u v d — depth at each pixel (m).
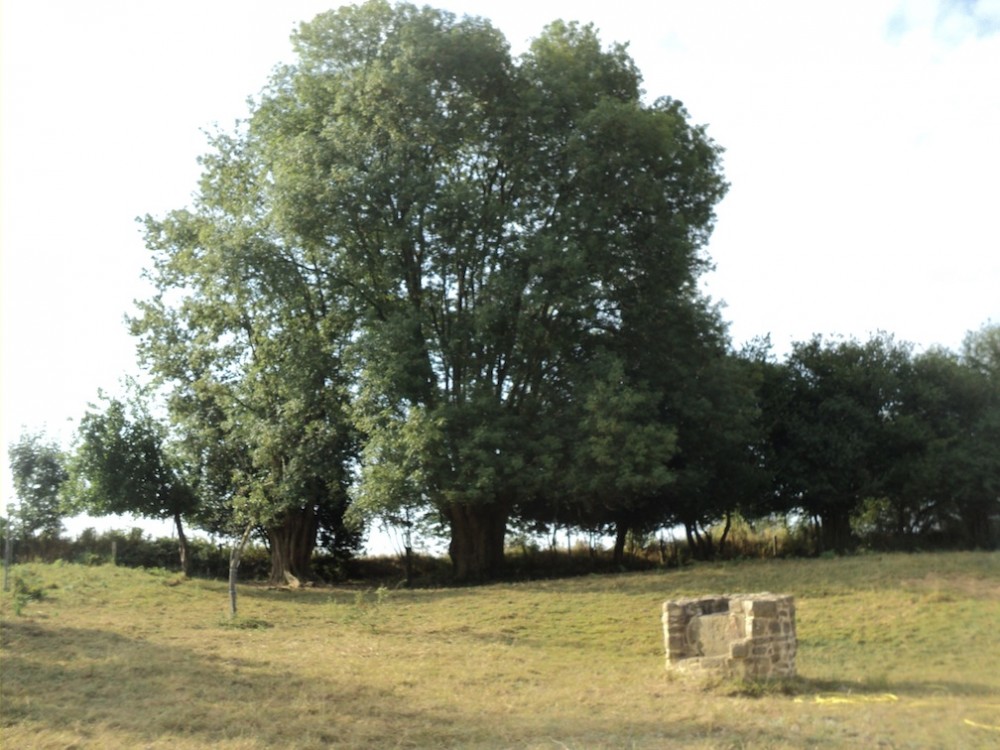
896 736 10.86
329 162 30.20
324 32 32.00
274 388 30.48
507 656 17.61
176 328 34.31
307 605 25.31
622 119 29.64
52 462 37.47
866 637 18.28
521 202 31.66
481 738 11.29
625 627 20.66
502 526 33.94
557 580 28.36
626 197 30.47
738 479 36.50
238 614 22.45
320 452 30.30
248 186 34.06
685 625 15.69
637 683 14.93
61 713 11.54
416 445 27.58
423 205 29.91
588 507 31.77
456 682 14.80
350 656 17.00
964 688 13.98
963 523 41.16
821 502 39.66
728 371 33.00
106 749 10.15
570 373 31.19
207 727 11.30
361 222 30.47
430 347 30.72
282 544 34.38
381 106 29.72
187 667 14.76
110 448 33.50
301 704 12.58
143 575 29.59
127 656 15.28
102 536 38.06
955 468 37.91
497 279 29.31
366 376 29.33
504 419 29.67
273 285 30.89
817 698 13.43
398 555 39.91
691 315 32.78
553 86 30.84
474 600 24.95
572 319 31.55
